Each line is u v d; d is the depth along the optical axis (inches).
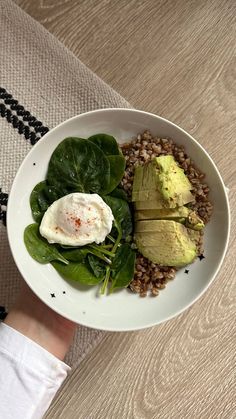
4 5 17.9
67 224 14.9
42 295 14.5
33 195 15.4
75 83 17.8
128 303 15.6
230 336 18.1
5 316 16.8
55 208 15.1
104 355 17.8
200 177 15.9
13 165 17.2
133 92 18.4
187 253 15.1
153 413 17.8
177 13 18.8
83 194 14.9
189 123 18.3
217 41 18.8
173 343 18.0
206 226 15.9
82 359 17.4
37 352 16.1
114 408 17.7
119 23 18.6
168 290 15.7
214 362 18.0
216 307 18.1
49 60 17.9
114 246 15.4
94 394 17.7
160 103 18.4
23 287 16.8
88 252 15.3
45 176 15.6
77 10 18.6
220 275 18.1
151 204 15.1
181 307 15.2
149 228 15.2
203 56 18.7
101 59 18.4
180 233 15.0
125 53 18.5
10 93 17.6
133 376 17.8
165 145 16.0
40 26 18.0
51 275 15.3
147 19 18.7
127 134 16.2
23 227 15.1
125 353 17.9
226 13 18.9
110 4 18.7
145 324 14.9
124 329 14.6
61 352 16.9
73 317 14.5
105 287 15.4
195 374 18.0
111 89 17.8
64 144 15.4
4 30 17.9
